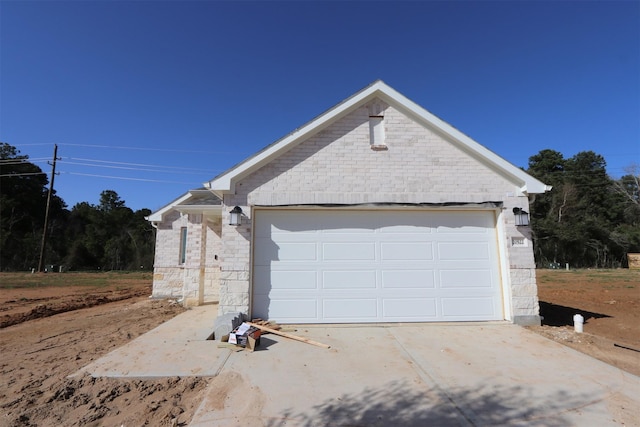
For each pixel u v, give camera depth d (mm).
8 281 24031
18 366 5605
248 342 6117
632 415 3855
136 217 55625
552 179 49969
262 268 8039
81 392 4496
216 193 8312
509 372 5094
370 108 8547
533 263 8055
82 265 44844
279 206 8062
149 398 4328
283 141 8070
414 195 8234
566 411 3945
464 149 8453
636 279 21859
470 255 8312
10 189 48000
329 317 7926
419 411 3943
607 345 6621
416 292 8102
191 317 9273
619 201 48906
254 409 3982
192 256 11672
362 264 8141
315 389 4520
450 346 6332
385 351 6062
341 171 8242
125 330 8234
